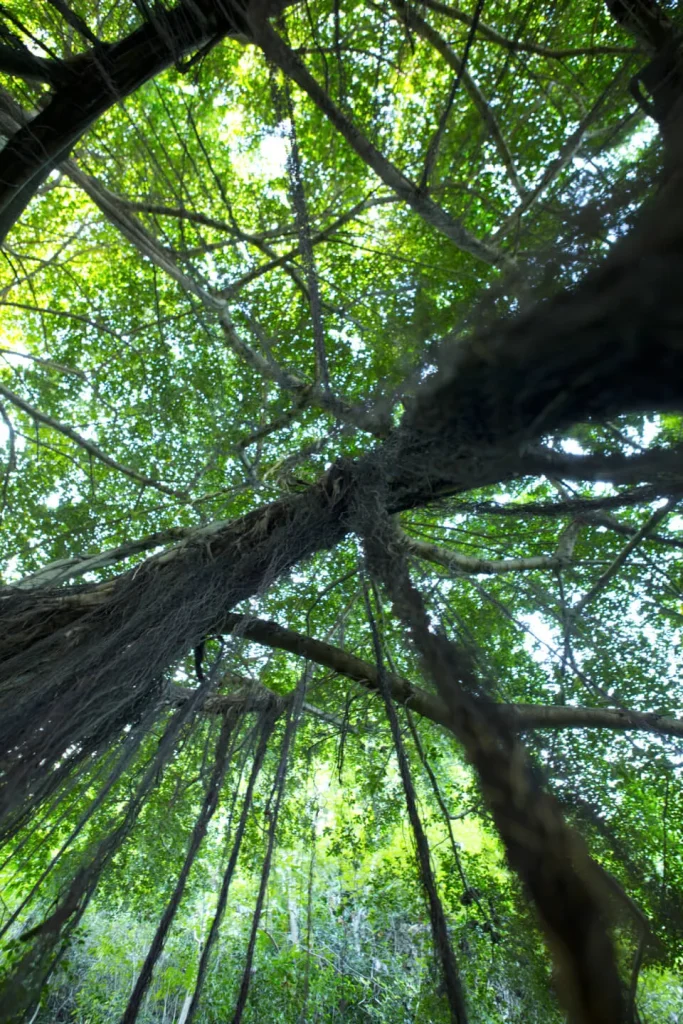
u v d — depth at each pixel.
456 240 6.52
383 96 9.17
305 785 7.43
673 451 3.00
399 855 8.50
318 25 8.34
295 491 5.94
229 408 9.79
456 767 7.02
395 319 5.29
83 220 11.41
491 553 7.14
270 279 10.52
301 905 9.81
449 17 7.25
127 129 9.95
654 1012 4.85
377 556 3.70
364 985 8.35
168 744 3.45
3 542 9.80
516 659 7.14
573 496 5.89
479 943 5.82
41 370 11.23
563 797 2.33
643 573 7.76
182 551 4.59
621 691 6.99
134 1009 2.67
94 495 9.76
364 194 10.12
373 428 4.55
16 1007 2.29
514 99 7.67
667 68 3.18
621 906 1.92
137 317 11.36
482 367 2.63
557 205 2.53
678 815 5.98
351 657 5.51
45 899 3.80
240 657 4.19
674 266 1.83
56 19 7.10
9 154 5.69
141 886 8.07
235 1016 2.92
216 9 5.09
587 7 6.17
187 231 10.61
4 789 3.00
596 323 2.08
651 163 2.17
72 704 3.40
